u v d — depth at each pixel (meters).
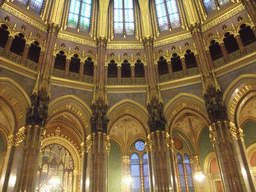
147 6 26.11
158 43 24.53
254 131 24.23
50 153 24.62
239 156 18.44
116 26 26.62
